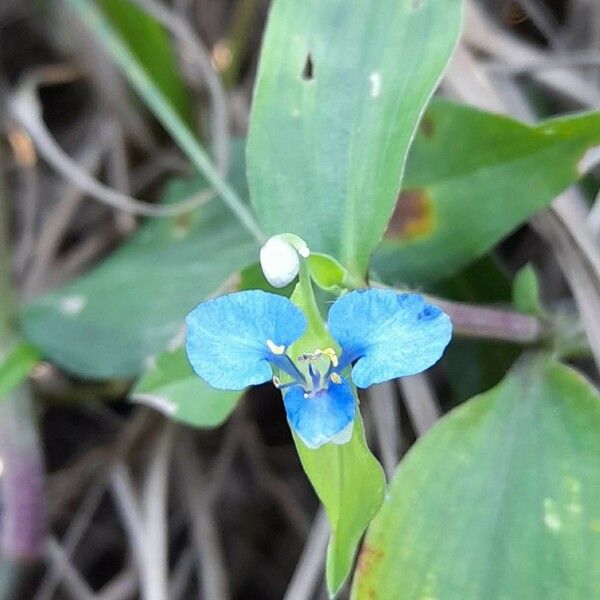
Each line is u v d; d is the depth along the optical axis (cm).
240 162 23
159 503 22
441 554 17
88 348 21
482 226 19
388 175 17
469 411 17
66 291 22
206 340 15
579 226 20
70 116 28
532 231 23
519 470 17
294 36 18
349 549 15
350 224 17
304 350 15
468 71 21
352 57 17
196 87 26
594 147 18
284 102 17
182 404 18
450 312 18
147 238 23
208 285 21
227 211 22
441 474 17
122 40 24
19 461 22
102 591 23
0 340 22
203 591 22
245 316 15
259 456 23
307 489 24
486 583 16
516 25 26
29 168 26
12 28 29
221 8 28
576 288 19
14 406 22
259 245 21
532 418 17
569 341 19
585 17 24
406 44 17
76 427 25
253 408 24
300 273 15
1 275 22
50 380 24
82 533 24
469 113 18
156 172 26
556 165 18
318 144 17
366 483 15
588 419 17
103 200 25
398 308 15
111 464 23
